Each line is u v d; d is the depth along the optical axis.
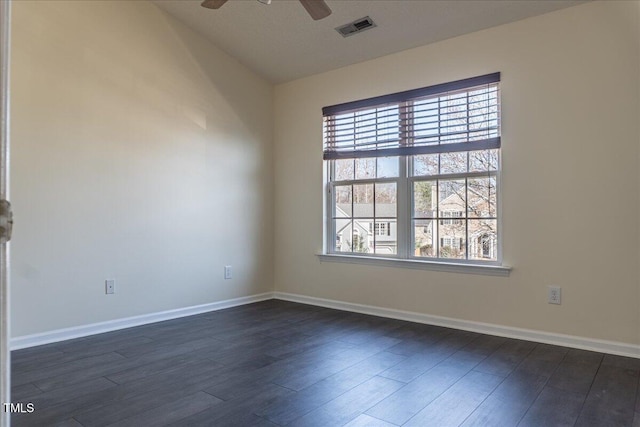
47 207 3.21
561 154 3.14
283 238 4.93
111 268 3.57
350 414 2.08
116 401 2.23
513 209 3.35
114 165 3.59
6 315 0.53
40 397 2.27
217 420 2.02
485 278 3.48
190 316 4.09
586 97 3.04
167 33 3.95
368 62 4.20
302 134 4.75
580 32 3.06
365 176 4.29
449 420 2.02
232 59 4.52
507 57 3.38
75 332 3.36
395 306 4.00
